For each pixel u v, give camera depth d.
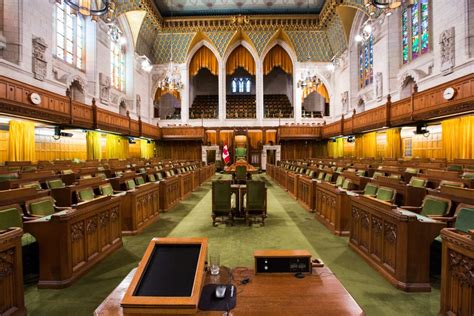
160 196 7.51
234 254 4.45
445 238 2.47
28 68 11.09
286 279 2.00
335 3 19.11
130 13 19.78
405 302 3.02
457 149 11.45
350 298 1.75
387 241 3.63
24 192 4.34
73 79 14.46
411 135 15.30
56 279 3.39
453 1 10.96
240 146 23.62
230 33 24.06
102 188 6.05
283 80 31.98
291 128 23.17
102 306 1.63
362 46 19.52
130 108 21.19
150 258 1.75
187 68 24.86
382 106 14.33
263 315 1.56
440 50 11.66
